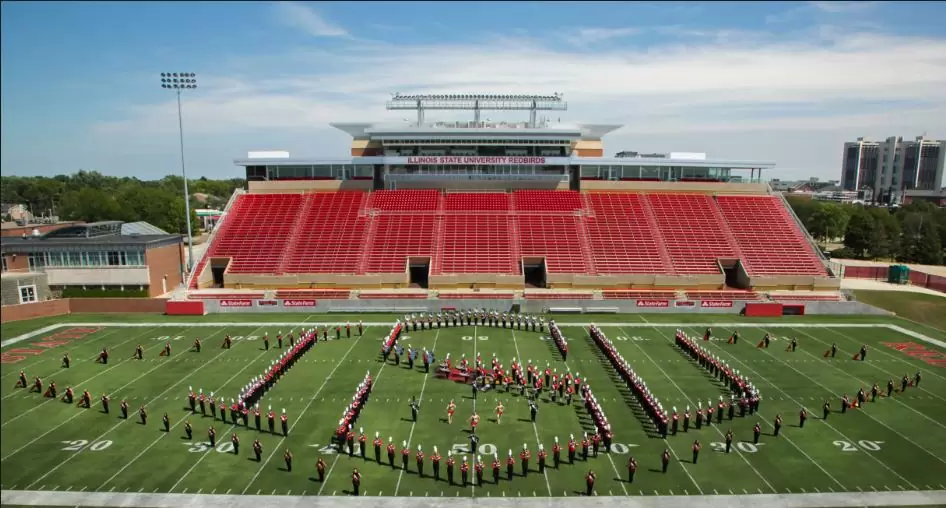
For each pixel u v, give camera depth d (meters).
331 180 76.81
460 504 24.30
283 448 29.02
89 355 43.38
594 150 80.75
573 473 26.70
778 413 33.28
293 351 41.56
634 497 24.81
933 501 24.69
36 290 58.47
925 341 47.81
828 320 54.91
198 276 62.44
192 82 63.19
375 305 57.31
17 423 31.56
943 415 33.16
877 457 28.31
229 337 47.34
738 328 51.62
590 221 70.94
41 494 24.84
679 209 73.62
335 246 66.56
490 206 73.56
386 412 33.06
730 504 24.39
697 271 63.09
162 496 24.80
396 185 77.56
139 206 124.38
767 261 65.00
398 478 26.27
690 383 37.66
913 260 95.81
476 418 31.06
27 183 138.88
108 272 60.09
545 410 33.38
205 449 28.80
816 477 26.48
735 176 78.12
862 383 38.09
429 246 66.38
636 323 53.19
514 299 57.41
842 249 104.25
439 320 52.50
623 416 32.59
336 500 24.56
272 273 62.53
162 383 37.56
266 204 74.12
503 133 73.94
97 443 29.34
